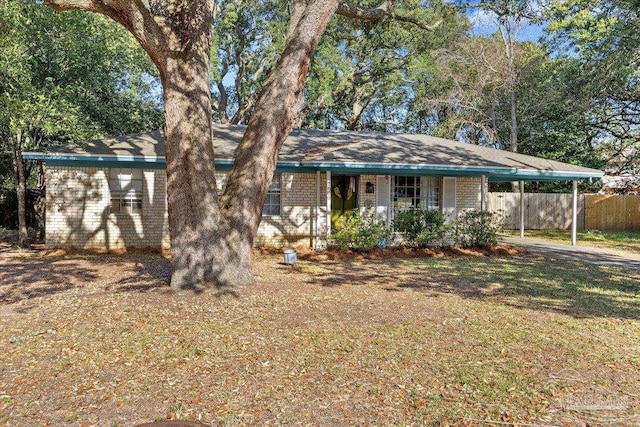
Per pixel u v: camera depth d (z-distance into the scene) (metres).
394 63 26.86
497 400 3.79
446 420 3.47
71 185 13.34
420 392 3.91
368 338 5.22
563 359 4.71
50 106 10.91
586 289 8.48
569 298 7.68
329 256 12.56
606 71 19.44
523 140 26.39
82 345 4.91
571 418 3.54
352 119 29.64
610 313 6.68
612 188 27.69
